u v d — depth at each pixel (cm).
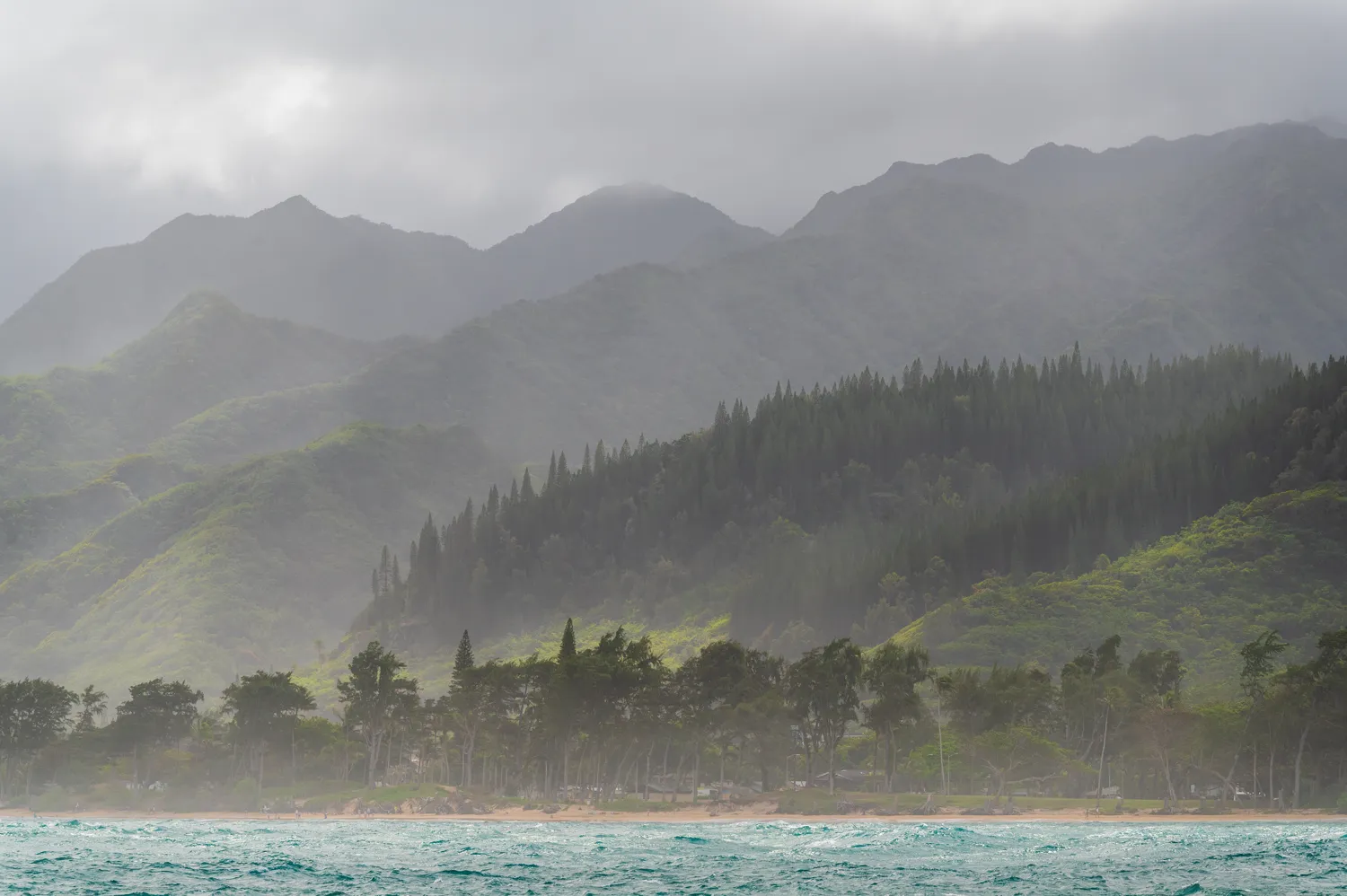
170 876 12812
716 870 13175
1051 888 11512
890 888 11675
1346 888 11300
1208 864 13125
